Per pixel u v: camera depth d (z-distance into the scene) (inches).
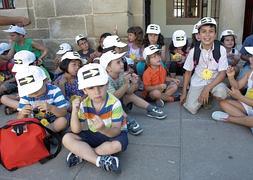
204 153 93.1
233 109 112.7
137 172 84.9
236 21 209.8
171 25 315.6
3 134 91.7
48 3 195.5
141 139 104.3
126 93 123.7
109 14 185.0
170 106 136.6
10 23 117.1
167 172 84.2
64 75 133.6
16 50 179.2
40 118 105.5
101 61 114.3
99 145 90.7
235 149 94.6
